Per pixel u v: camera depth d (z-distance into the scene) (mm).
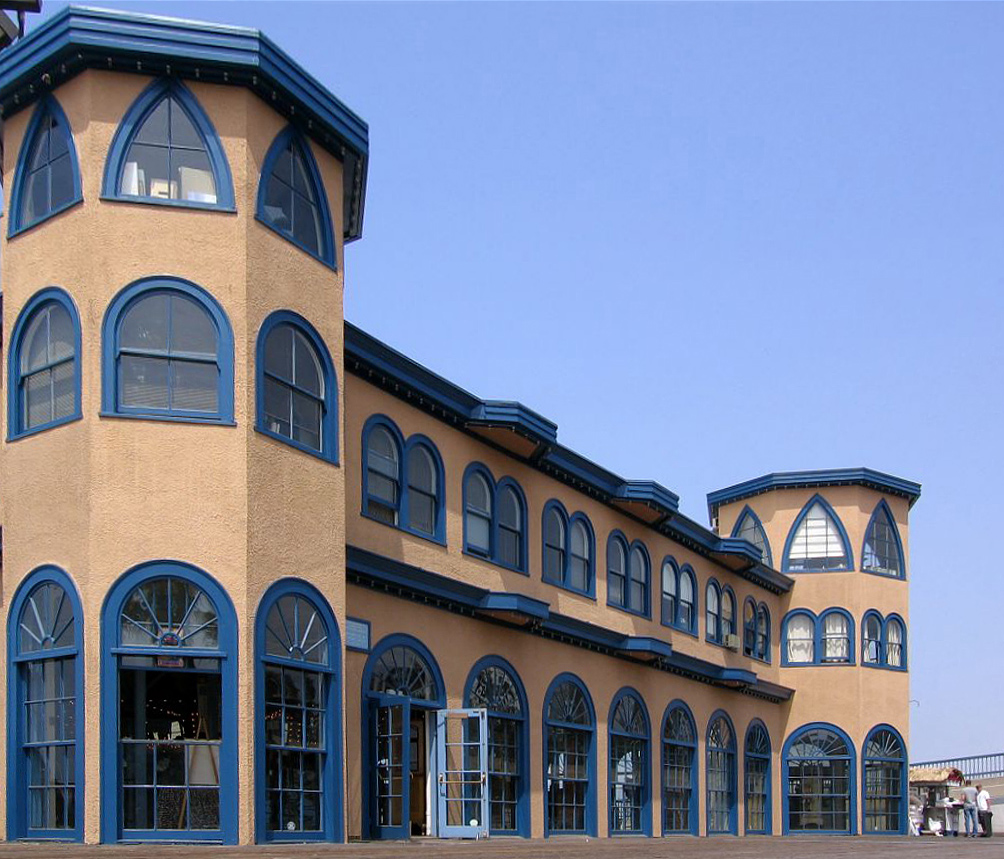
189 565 19703
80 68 20516
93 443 19625
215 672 19672
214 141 20875
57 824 19500
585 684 33094
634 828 35125
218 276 20562
